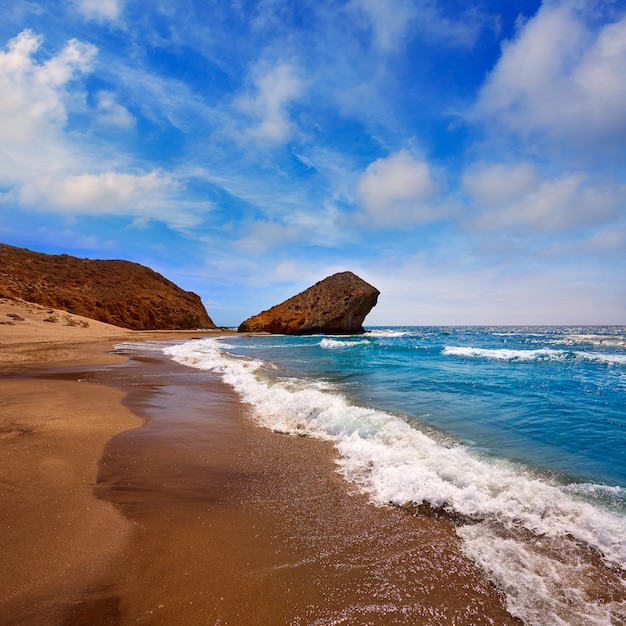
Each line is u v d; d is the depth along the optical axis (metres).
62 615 1.90
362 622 1.94
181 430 5.48
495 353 18.61
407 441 4.86
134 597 2.07
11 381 8.77
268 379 10.27
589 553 2.59
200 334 49.75
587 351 20.00
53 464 3.88
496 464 4.24
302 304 52.81
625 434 5.42
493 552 2.60
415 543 2.71
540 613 2.02
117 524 2.82
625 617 1.99
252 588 2.19
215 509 3.18
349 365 14.56
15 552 2.39
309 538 2.76
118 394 7.69
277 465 4.27
